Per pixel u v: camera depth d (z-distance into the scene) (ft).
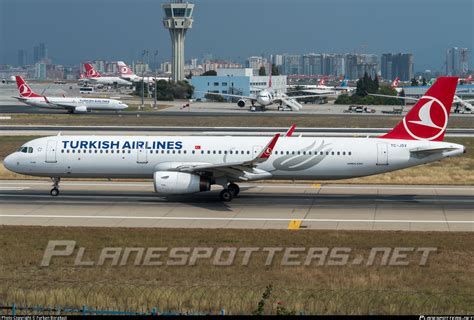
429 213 544.21
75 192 633.61
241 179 593.83
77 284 348.59
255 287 342.64
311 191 649.20
